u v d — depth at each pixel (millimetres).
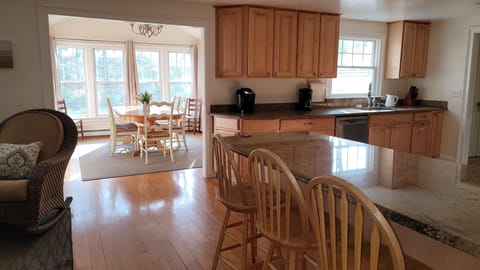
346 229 1104
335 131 4613
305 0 4004
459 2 4094
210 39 4402
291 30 4566
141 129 5754
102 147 6590
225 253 2656
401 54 5461
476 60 5180
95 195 3969
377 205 1208
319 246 1246
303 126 4391
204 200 3826
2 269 2387
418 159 1925
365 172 1638
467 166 1766
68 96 7457
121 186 4305
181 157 5840
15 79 3533
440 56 5508
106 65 7707
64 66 7320
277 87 4992
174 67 8422
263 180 1642
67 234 2965
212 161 4633
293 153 2074
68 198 3682
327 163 1822
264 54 4438
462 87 5242
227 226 2285
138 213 3453
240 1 4086
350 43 5516
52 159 3025
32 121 3309
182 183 4441
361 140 4820
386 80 5805
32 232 2883
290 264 1675
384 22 5559
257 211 1812
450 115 5441
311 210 1285
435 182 1476
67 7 3627
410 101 5848
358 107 5465
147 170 5020
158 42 8070
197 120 8422
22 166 2982
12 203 2811
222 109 4664
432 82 5660
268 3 4176
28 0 3477
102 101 7773
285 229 1611
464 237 960
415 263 1412
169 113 5863
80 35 7312
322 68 4875
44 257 2559
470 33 5078
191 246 2787
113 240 2873
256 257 2477
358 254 1076
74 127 3451
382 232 1000
